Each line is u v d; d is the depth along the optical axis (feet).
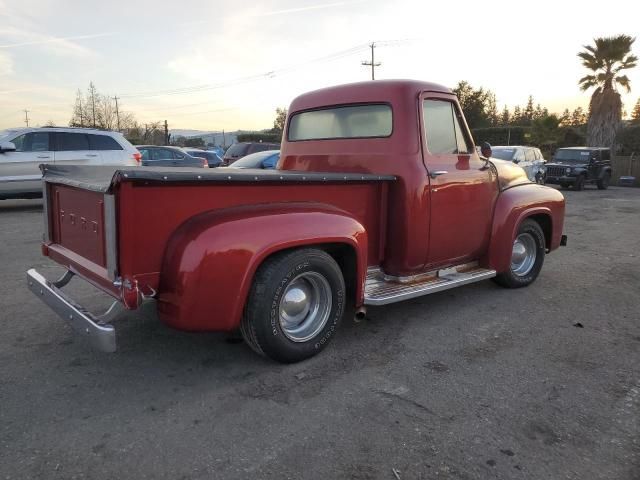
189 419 9.97
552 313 16.80
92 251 11.14
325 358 12.87
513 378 11.98
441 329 15.10
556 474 8.51
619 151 108.27
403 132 14.58
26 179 36.96
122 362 12.46
